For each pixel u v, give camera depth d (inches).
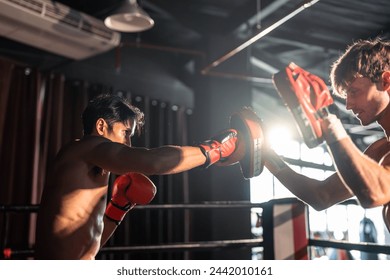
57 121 207.5
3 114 190.9
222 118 230.5
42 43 180.5
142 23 157.9
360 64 43.4
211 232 217.0
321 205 52.3
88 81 222.2
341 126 39.9
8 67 195.6
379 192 39.1
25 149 199.5
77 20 172.6
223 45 237.6
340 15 221.5
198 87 240.4
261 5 206.7
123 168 48.6
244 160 53.5
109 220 59.1
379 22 227.8
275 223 99.5
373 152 50.3
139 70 241.3
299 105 39.3
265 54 253.6
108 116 54.0
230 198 223.3
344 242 83.4
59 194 51.0
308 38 247.6
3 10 155.8
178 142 251.6
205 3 216.4
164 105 250.8
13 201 194.4
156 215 231.5
